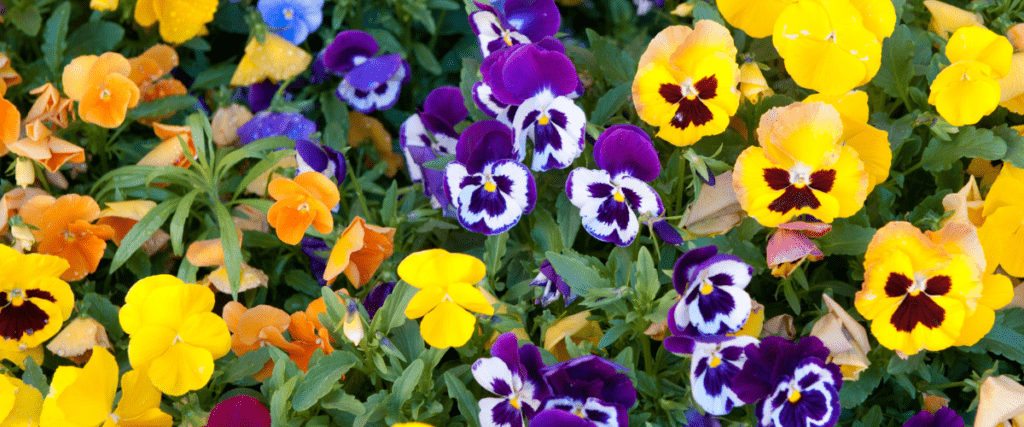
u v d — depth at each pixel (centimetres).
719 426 89
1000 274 90
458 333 87
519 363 85
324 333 90
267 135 106
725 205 91
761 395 86
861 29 89
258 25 107
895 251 86
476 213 92
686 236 91
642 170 89
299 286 99
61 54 105
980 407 88
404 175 113
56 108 98
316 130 110
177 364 87
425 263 86
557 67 90
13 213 97
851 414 92
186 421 88
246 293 99
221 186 100
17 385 88
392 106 114
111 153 107
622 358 87
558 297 94
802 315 92
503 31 97
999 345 90
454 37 119
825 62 90
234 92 113
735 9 92
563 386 86
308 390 87
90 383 84
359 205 101
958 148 92
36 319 90
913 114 92
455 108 100
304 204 92
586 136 94
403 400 87
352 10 112
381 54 111
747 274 85
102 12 109
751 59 92
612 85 101
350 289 100
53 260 90
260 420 88
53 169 98
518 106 93
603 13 128
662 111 90
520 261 97
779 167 88
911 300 87
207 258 95
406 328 92
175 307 86
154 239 99
